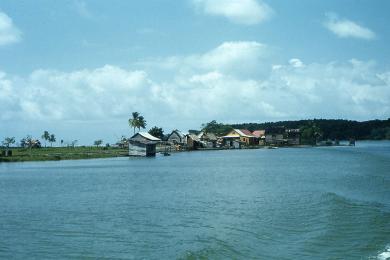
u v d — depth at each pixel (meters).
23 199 47.66
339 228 28.61
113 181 67.69
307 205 38.72
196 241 26.06
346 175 69.00
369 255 22.33
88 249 24.92
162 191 53.09
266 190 51.62
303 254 22.83
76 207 41.00
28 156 133.62
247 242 25.55
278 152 178.88
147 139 152.00
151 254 23.56
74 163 119.56
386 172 73.12
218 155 158.25
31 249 25.12
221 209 38.03
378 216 32.34
